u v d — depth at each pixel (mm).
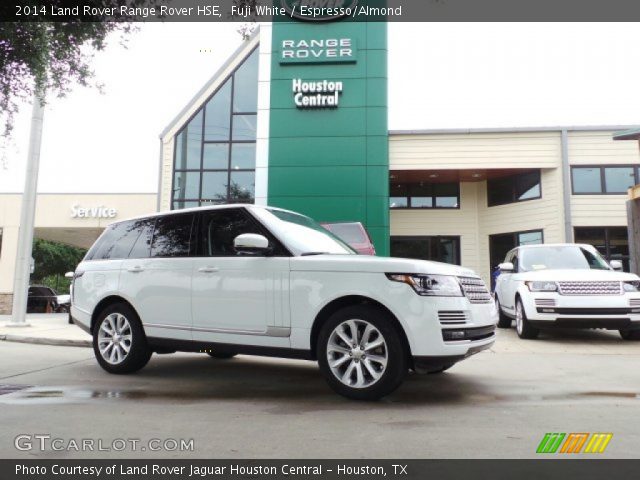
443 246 19672
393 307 4555
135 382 5789
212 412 4410
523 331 9336
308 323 4910
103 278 6418
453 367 6637
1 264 24656
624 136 12688
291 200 16844
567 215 17219
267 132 17203
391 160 17875
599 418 4191
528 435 3729
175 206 18422
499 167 17625
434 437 3684
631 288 8711
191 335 5559
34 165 12492
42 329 11492
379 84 16984
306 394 5141
